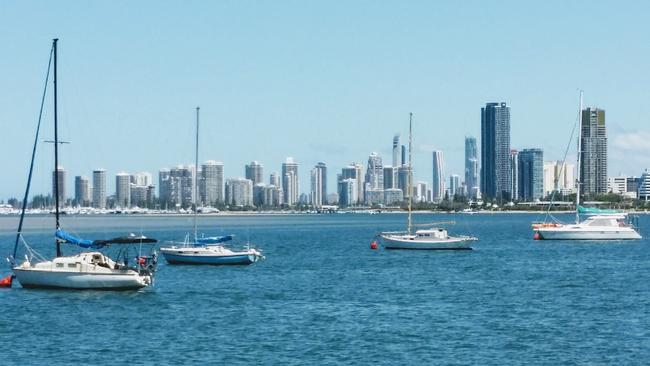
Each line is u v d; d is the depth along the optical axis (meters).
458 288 100.75
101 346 65.81
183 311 82.06
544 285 103.38
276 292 97.19
